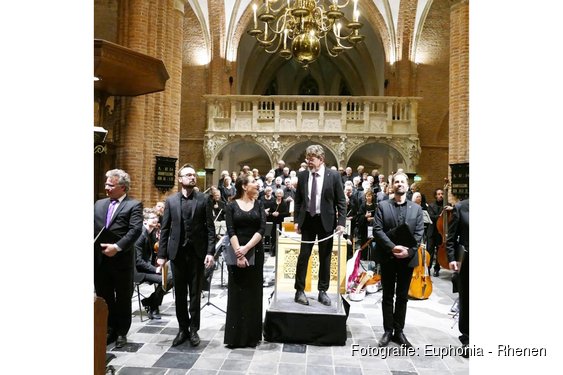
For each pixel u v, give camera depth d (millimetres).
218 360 4551
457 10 11352
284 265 7145
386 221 4922
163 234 4965
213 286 8320
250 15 22531
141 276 5902
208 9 21344
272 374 4203
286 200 11000
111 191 4613
